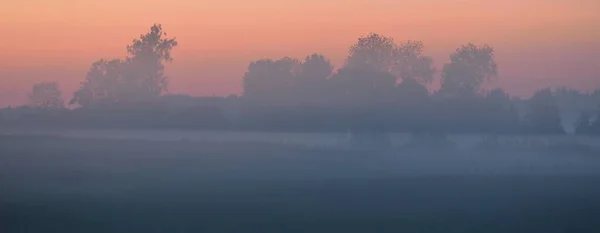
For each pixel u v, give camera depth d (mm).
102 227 110250
